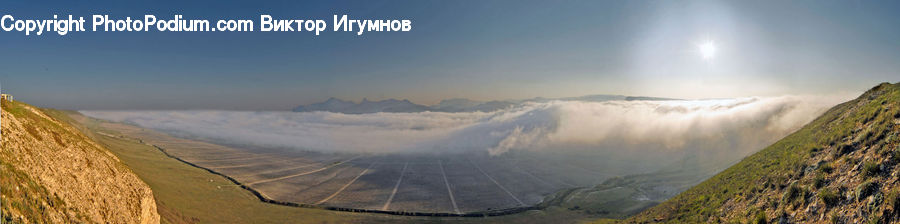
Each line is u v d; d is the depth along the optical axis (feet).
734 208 117.19
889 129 80.33
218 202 552.41
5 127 123.95
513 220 621.72
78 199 127.95
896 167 66.49
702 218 132.26
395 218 627.05
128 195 181.27
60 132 173.17
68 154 154.20
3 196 89.45
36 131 148.36
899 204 58.44
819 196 78.43
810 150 107.34
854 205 67.77
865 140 85.51
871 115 97.81
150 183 462.19
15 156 111.45
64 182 128.26
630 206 633.20
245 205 594.24
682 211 157.79
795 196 86.89
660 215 174.19
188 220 384.88
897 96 95.25
